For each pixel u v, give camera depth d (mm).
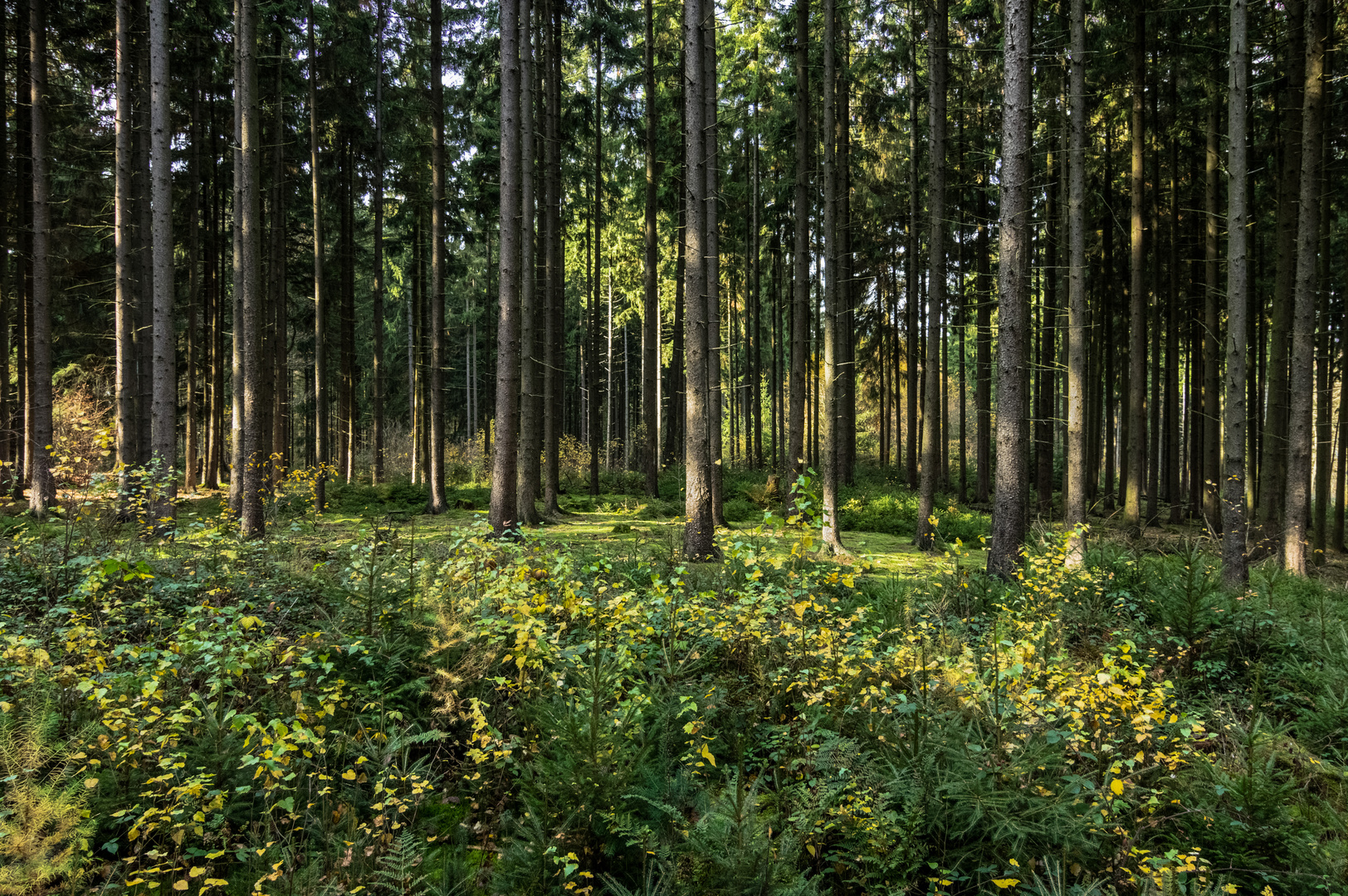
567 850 3303
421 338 25641
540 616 4758
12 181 18766
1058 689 4180
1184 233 21156
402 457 30359
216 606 5637
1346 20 13484
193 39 19125
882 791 3643
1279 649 5984
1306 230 10898
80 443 15227
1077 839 3279
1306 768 4141
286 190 24250
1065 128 16906
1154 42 15898
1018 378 9484
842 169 20312
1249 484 19016
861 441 44500
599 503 21562
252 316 12492
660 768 3824
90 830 2932
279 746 3141
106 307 23172
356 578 5082
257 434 12945
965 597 7359
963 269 23828
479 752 3836
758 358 30828
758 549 5258
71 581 6496
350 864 3154
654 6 22422
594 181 27047
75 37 17703
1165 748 3990
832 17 12961
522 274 17406
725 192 25453
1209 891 3102
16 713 3617
